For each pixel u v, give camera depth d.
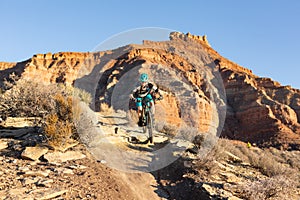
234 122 78.94
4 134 7.36
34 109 9.02
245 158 11.09
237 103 85.12
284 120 74.88
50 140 6.53
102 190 4.89
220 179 7.28
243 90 87.12
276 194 6.90
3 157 5.82
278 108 77.56
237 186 6.80
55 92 9.45
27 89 9.62
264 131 72.44
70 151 6.39
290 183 7.88
